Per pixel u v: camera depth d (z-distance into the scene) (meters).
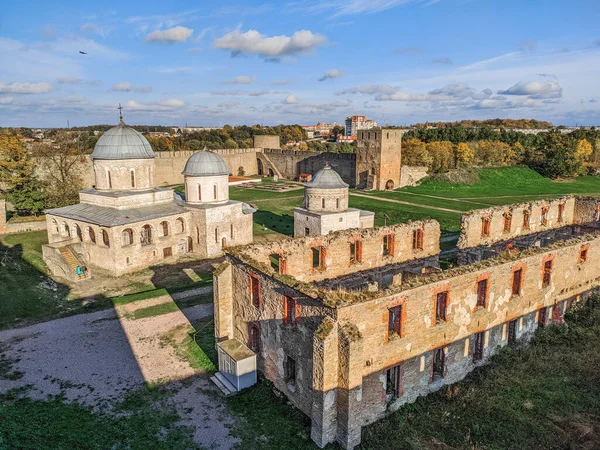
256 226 75.69
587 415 23.97
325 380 21.78
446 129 167.75
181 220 57.44
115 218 51.22
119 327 36.12
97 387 27.70
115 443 22.50
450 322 26.73
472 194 106.19
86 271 48.97
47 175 82.56
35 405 25.61
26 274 48.62
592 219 52.50
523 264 30.38
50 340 34.00
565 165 128.12
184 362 30.73
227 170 59.78
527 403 25.09
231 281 31.00
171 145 170.12
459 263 44.50
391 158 112.94
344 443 22.39
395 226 40.06
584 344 31.61
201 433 23.47
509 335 31.42
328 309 22.31
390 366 24.34
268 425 24.20
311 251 34.53
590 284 37.50
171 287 46.50
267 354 27.95
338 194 57.16
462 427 23.41
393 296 23.66
